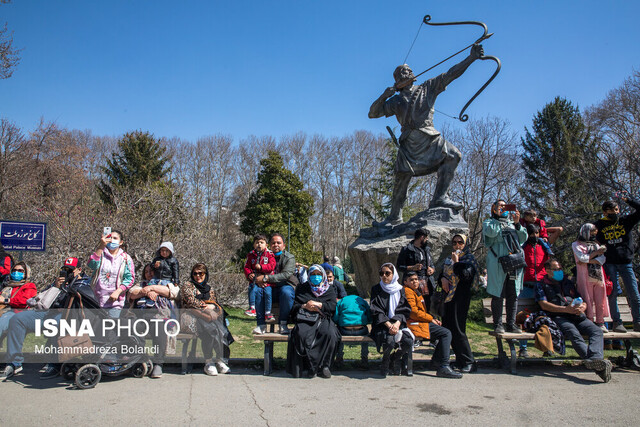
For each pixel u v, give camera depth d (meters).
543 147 27.50
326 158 46.62
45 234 7.69
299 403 4.29
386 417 3.92
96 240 10.51
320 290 5.46
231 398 4.41
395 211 11.95
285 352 6.68
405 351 5.41
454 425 3.75
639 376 5.39
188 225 12.40
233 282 11.84
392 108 11.45
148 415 3.90
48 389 4.66
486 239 5.82
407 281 5.63
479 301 10.46
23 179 19.97
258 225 27.72
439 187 11.34
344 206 45.41
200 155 46.28
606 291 5.96
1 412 3.94
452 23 10.04
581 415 3.99
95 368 4.74
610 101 19.36
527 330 5.80
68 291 4.98
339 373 5.52
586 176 14.42
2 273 5.79
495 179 25.70
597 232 6.14
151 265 5.75
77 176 23.80
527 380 5.18
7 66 13.71
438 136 11.17
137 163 30.23
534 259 5.96
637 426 3.74
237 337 7.68
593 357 5.12
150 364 5.25
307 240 28.61
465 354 5.54
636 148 14.13
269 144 47.47
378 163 43.78
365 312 5.72
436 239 10.27
